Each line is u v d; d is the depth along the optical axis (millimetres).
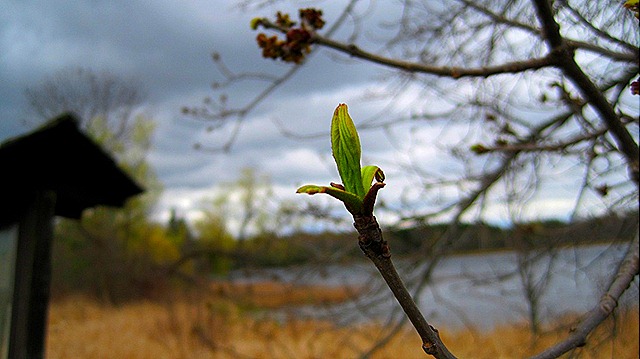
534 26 789
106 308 3125
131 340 2283
